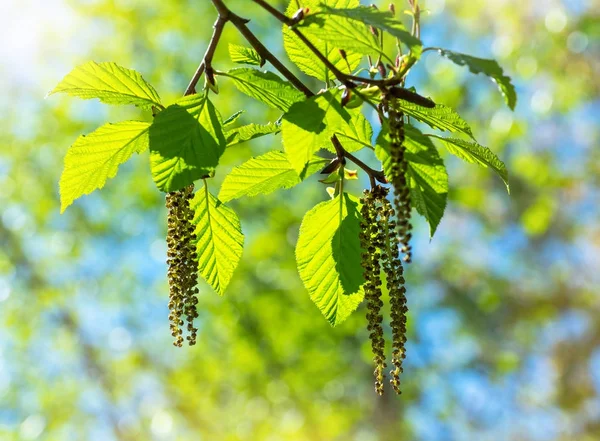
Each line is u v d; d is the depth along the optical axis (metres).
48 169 13.10
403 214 1.96
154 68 12.68
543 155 11.65
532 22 10.84
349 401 13.44
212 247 2.53
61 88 2.26
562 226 13.39
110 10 12.23
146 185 12.22
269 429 12.18
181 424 12.79
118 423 14.37
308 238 2.49
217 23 2.25
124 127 2.26
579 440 14.60
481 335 14.41
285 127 2.04
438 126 2.32
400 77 2.07
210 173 2.22
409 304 13.24
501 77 1.97
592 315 13.89
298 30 2.06
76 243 12.97
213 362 12.30
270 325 11.79
